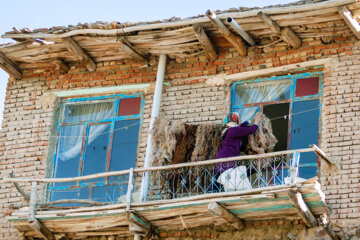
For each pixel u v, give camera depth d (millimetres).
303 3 15531
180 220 15383
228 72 17094
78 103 18219
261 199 14430
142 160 17031
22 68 18750
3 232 16938
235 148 15469
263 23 16125
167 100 17344
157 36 16859
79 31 17000
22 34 17453
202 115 16922
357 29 15734
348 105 15664
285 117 16391
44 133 17938
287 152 14500
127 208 15117
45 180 15906
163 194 16188
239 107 16844
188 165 15133
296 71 16594
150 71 17797
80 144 17781
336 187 15039
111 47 17562
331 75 16062
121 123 17688
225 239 15289
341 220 14719
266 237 15000
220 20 15992
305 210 14297
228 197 14539
